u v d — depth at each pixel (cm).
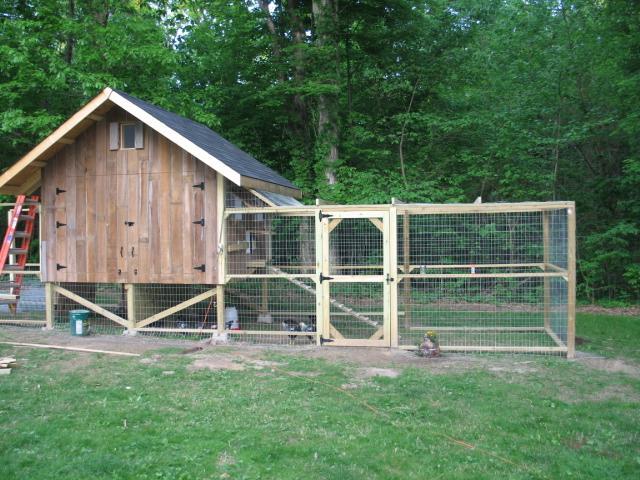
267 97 1841
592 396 666
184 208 984
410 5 1897
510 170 1666
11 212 1187
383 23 1873
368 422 564
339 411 597
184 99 1722
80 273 1035
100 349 901
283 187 1134
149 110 977
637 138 1527
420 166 1850
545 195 1677
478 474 446
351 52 1942
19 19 1634
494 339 984
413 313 1238
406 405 621
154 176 998
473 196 1848
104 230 1022
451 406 618
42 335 1022
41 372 757
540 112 1645
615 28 1468
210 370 770
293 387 686
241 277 969
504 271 1310
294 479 434
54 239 1049
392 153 1914
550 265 964
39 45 1537
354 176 1725
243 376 739
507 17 1939
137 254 1005
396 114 1945
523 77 1684
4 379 719
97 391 665
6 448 489
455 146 1867
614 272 1567
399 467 459
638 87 1379
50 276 1052
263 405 615
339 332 1041
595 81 1619
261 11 1916
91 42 1600
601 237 1480
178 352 883
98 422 557
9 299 1120
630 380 733
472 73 1903
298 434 529
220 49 1950
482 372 770
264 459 471
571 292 867
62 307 1172
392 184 1717
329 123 1764
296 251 1308
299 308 1233
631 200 1544
